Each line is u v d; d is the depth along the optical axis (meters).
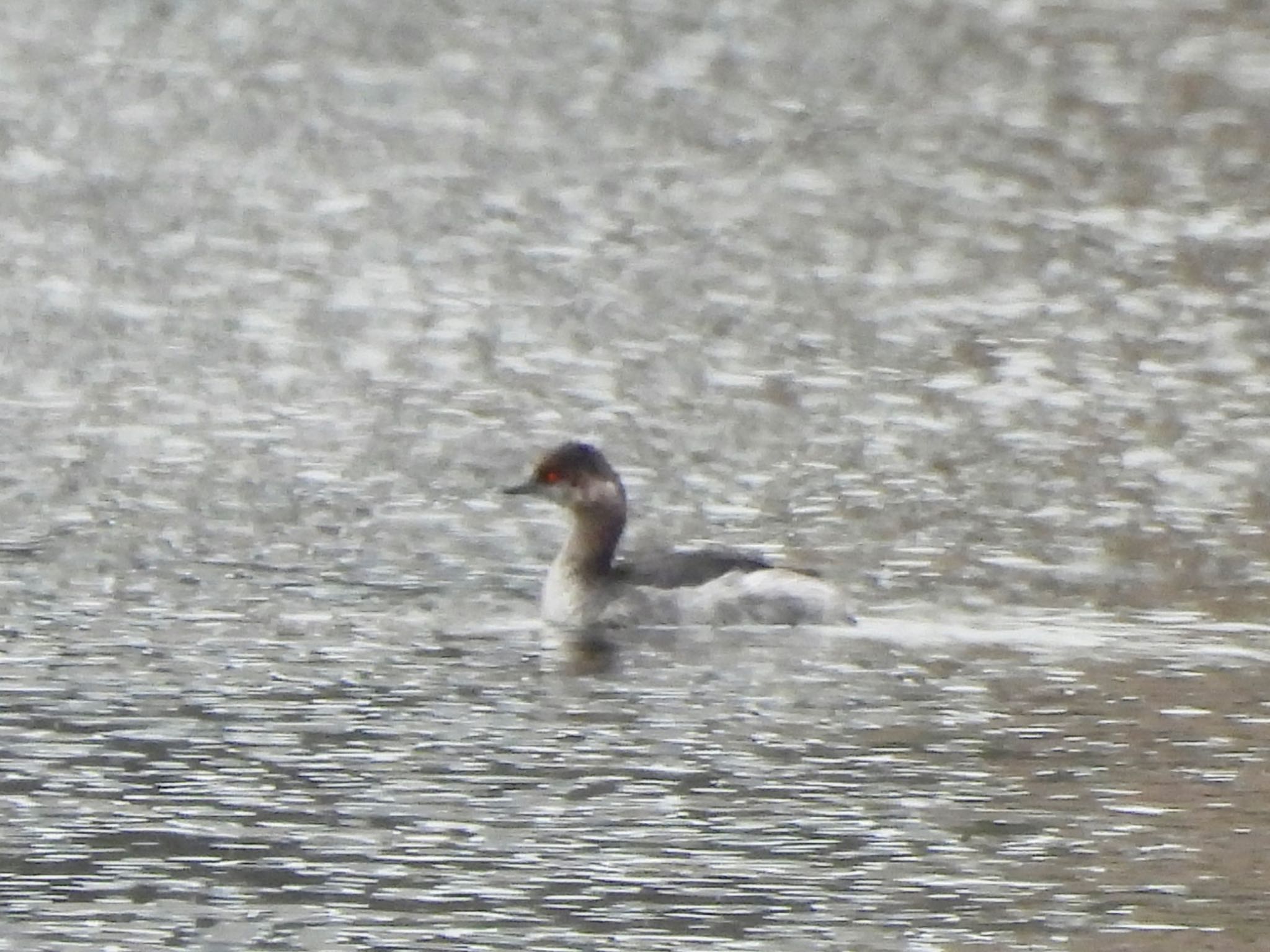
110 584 22.81
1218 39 53.75
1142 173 43.97
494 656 20.98
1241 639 21.70
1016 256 38.41
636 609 21.89
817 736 18.70
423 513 25.64
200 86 49.50
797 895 15.48
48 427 28.50
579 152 45.19
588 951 14.56
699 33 53.97
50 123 46.41
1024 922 15.09
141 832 16.44
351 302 35.12
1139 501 26.56
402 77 50.41
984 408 30.19
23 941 14.57
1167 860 16.14
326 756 18.08
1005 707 19.48
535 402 30.22
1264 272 37.62
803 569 23.25
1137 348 33.25
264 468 27.11
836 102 48.97
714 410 29.97
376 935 14.77
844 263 37.78
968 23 54.84
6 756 17.92
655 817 16.86
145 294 35.31
